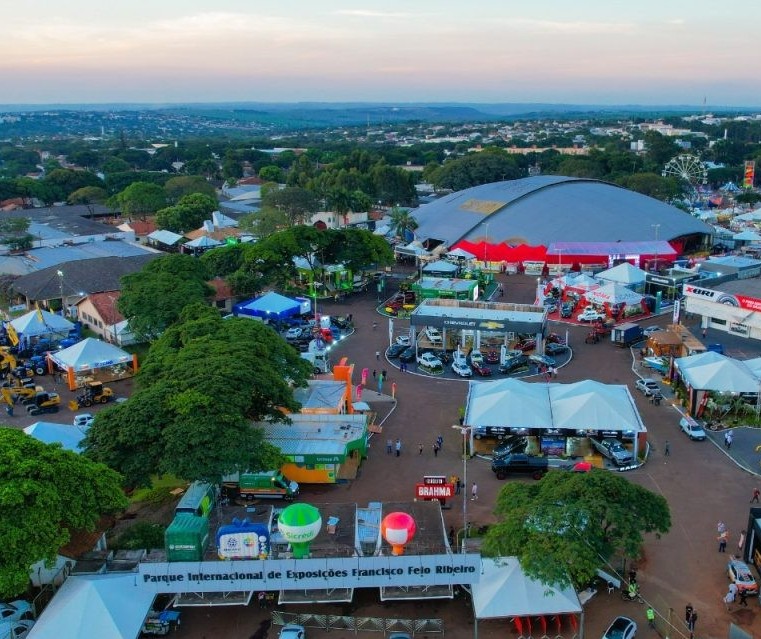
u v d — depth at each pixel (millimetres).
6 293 108750
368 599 40719
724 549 44344
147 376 55812
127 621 35875
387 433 62906
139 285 85125
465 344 86812
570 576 36969
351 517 43031
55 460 40000
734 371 65312
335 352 86000
